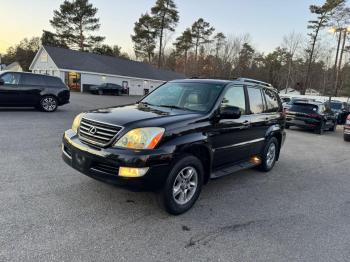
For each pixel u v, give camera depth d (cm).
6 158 565
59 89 1309
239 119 488
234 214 405
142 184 340
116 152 340
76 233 321
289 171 661
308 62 5109
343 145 1134
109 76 3797
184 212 395
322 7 4316
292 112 1445
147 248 306
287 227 380
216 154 443
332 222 406
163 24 5428
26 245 292
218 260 296
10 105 1180
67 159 399
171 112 418
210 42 6181
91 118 384
